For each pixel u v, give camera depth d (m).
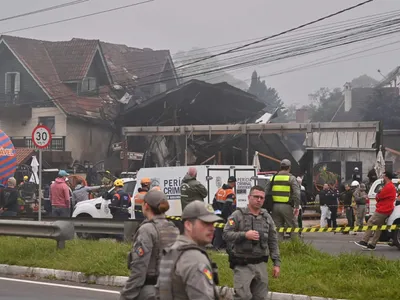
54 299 12.77
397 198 20.44
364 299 11.80
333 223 29.36
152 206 7.75
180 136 52.41
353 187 29.41
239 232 9.48
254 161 39.38
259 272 9.53
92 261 15.09
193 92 55.47
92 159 57.38
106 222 18.41
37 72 57.06
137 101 61.06
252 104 59.56
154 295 7.45
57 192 23.36
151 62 67.00
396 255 18.98
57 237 16.75
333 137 47.88
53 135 55.97
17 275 16.03
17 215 22.84
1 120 57.19
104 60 60.00
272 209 16.61
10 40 58.19
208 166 22.58
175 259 5.35
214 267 5.49
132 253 7.62
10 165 29.50
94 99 58.03
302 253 15.73
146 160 54.03
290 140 62.97
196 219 5.44
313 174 46.50
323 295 12.13
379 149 43.34
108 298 12.91
